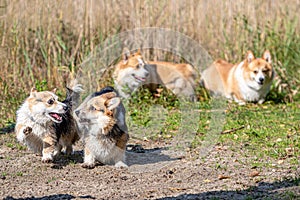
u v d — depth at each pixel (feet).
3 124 46.98
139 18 64.18
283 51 66.28
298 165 34.30
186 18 66.59
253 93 60.75
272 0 68.49
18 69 55.67
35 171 33.63
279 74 64.39
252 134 43.68
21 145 40.34
